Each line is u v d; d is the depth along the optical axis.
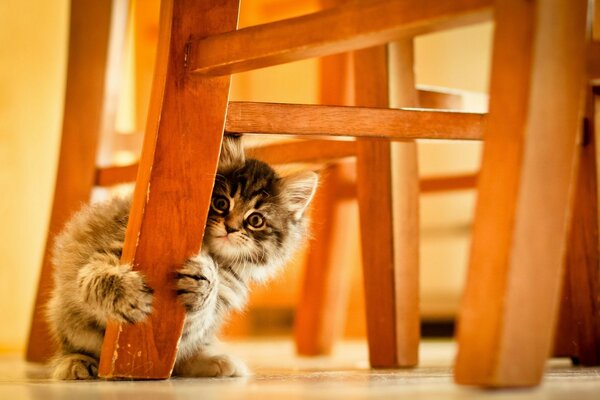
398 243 1.33
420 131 1.10
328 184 1.59
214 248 1.34
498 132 0.94
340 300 1.63
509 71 0.94
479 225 0.95
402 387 1.02
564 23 0.94
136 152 1.48
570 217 1.32
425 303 2.41
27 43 1.80
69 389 1.03
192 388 1.03
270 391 1.00
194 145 1.09
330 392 0.98
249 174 1.38
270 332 2.49
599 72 1.07
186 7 1.08
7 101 1.77
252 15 1.92
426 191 1.54
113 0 1.44
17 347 1.78
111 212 1.26
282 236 1.41
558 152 0.94
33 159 1.81
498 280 0.93
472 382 0.94
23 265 1.79
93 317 1.19
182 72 1.08
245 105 1.10
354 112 1.09
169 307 1.10
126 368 1.09
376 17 0.97
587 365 1.32
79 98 1.44
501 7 0.94
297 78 2.13
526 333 0.94
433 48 2.30
